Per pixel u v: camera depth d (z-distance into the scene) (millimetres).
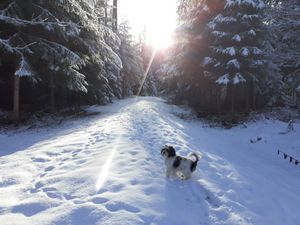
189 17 24859
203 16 24141
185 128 17125
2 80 19781
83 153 9750
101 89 27375
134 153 9398
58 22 17281
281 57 18641
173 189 6953
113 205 5781
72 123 18031
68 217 5395
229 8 21781
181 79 26453
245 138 18047
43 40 17531
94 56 21328
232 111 21938
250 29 21062
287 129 18266
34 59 17453
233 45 21406
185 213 5957
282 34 17953
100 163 8352
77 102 25359
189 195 6844
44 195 6363
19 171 8211
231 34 21234
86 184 6867
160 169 8203
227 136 18422
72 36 18688
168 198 6406
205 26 23500
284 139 17047
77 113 22406
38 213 5641
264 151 15820
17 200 6285
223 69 21781
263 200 7254
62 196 6332
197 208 6309
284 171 11914
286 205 7328
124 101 36406
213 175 8430
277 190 8383
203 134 16703
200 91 26250
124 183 6855
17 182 7387
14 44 16250
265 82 23375
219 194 7020
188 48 24656
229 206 6473
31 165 8797
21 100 21734
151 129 14109
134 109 24672
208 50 23641
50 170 8297
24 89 21469
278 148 15992
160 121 17125
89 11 21016
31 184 7188
